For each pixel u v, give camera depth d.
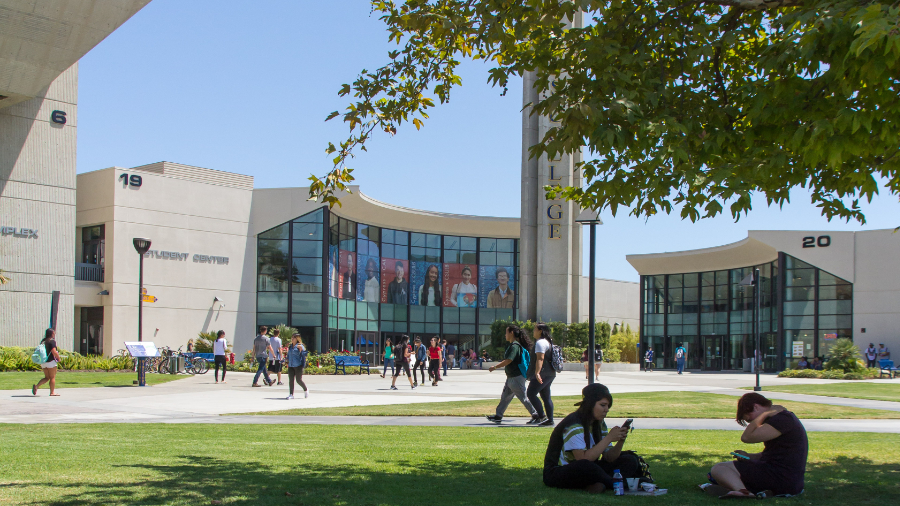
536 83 7.69
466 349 60.41
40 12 28.94
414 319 58.78
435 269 60.22
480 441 10.82
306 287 47.84
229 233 46.22
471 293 61.38
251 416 15.12
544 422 13.61
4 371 30.83
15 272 35.50
